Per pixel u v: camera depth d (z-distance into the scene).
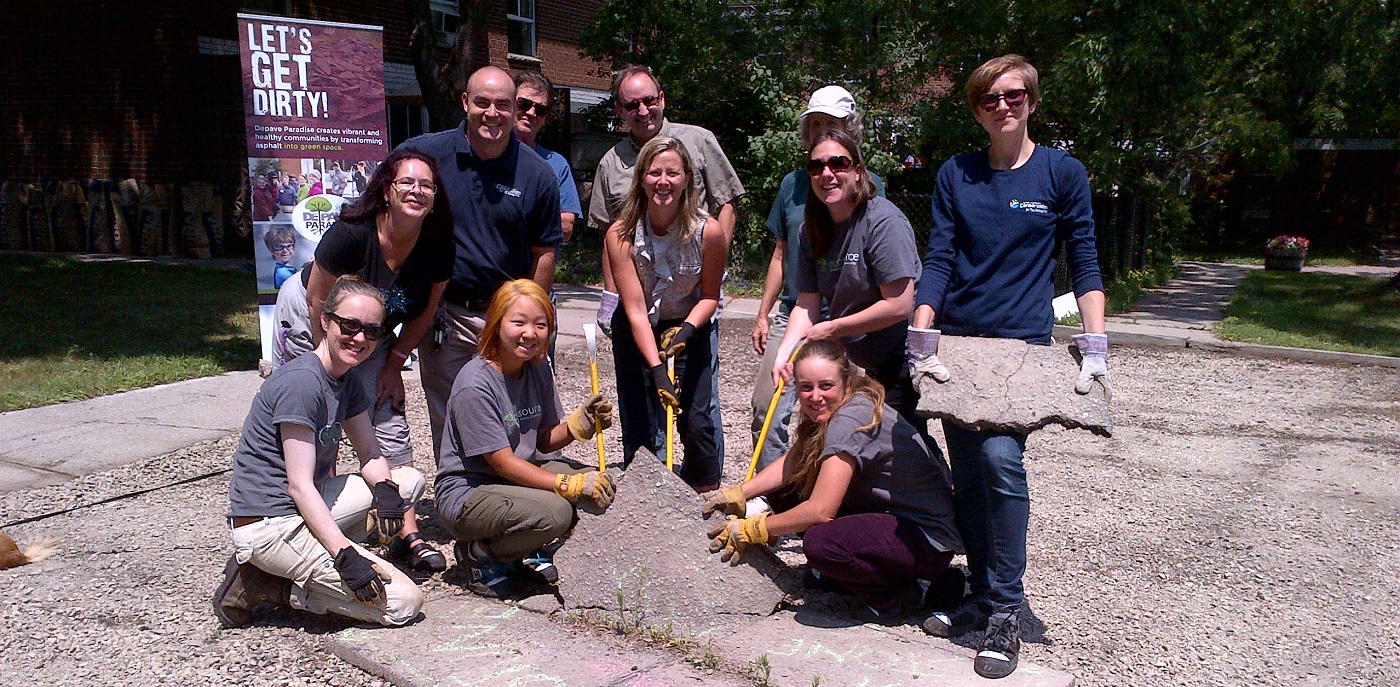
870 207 3.90
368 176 8.12
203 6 14.95
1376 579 4.41
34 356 8.48
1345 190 23.17
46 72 15.69
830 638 3.57
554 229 4.57
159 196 15.21
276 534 3.59
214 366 8.34
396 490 3.81
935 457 3.93
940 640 3.60
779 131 14.02
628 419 4.56
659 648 3.51
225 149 14.84
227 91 14.68
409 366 8.46
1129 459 6.29
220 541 4.70
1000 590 3.38
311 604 3.70
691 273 4.32
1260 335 10.64
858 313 3.93
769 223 4.68
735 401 7.77
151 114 15.14
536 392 4.10
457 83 11.71
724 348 9.98
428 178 3.90
